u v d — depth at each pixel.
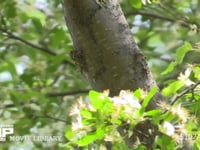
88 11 4.12
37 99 5.66
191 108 4.06
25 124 5.44
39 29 5.98
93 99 3.87
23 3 5.87
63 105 5.76
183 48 4.10
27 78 5.86
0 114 5.53
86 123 3.91
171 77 5.59
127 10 5.89
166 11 5.96
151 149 4.01
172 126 3.90
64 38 5.97
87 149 4.11
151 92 3.87
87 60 4.15
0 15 5.79
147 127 4.02
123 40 4.13
